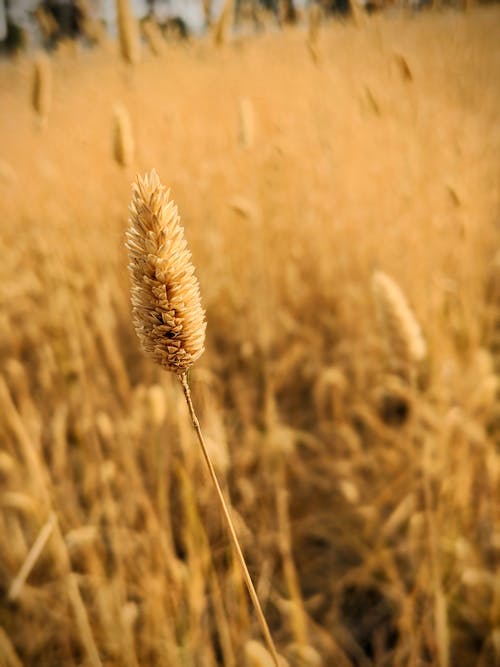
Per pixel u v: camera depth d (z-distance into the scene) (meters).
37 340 0.73
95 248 0.75
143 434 0.60
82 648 0.50
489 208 0.80
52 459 0.61
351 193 0.85
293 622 0.41
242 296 0.80
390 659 0.50
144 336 0.23
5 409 0.58
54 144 0.75
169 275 0.23
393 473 0.63
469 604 0.50
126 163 0.43
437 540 0.49
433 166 0.72
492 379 0.55
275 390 0.75
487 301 0.78
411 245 0.71
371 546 0.59
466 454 0.54
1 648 0.43
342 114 0.82
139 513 0.57
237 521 0.46
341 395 0.69
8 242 0.86
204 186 0.81
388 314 0.35
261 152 0.82
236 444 0.62
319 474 0.66
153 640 0.46
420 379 0.67
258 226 0.73
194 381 0.53
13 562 0.53
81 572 0.55
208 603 0.52
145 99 0.81
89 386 0.61
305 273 0.88
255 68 0.90
